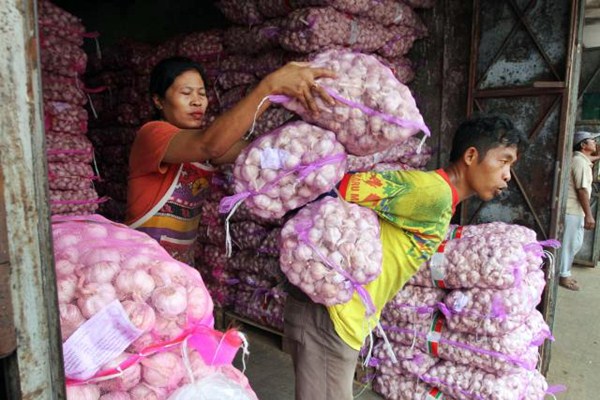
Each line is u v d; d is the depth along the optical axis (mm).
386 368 2510
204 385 844
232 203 1290
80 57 3086
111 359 780
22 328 622
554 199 2717
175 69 1698
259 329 3422
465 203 3078
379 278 1548
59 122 3016
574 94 2658
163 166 1511
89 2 4922
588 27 5883
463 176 1667
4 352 594
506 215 2928
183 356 852
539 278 2289
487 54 2877
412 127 1194
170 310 825
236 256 3271
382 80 1230
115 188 4391
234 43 3049
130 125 4102
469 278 2172
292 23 2518
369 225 1389
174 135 1405
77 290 785
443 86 3125
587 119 6203
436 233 1481
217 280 3371
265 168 1256
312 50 2545
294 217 1403
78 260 859
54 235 933
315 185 1256
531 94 2734
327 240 1314
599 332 3553
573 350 3232
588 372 2924
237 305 3348
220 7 3018
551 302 2756
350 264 1313
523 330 2217
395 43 2916
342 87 1203
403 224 1465
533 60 2719
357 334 1535
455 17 3027
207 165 1699
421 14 3166
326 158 1246
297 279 1363
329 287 1334
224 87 3230
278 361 2975
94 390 783
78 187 3119
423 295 2375
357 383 2699
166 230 1647
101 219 1109
